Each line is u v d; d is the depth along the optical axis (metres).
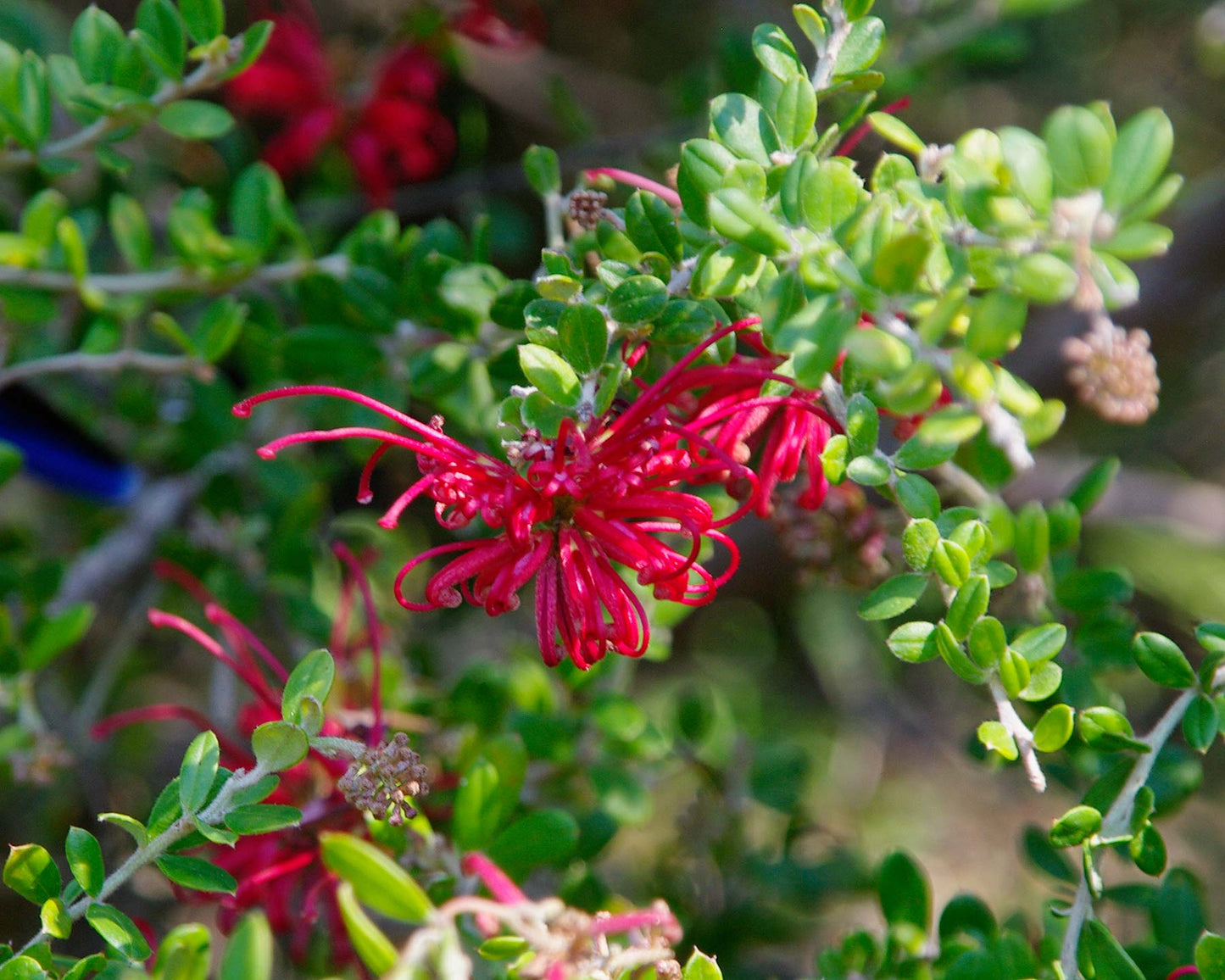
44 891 0.33
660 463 0.32
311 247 0.45
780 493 0.38
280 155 0.45
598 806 0.41
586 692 0.40
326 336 0.39
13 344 0.42
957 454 0.38
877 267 0.31
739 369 0.32
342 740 0.33
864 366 0.31
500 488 0.32
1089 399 0.32
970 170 0.31
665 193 0.35
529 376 0.32
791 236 0.32
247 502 0.47
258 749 0.32
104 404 0.48
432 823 0.37
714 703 0.45
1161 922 0.37
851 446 0.33
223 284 0.40
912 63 0.47
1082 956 0.33
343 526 0.47
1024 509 0.36
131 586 0.50
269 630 0.47
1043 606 0.37
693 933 0.44
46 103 0.37
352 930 0.30
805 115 0.33
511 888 0.34
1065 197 0.31
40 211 0.39
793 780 0.45
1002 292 0.31
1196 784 0.37
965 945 0.36
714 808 0.45
